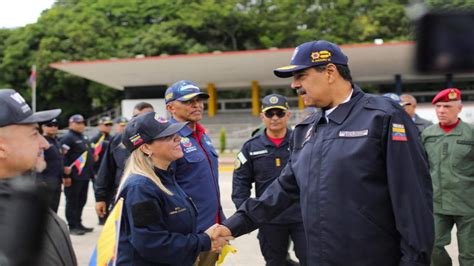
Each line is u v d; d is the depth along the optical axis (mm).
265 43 38938
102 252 2465
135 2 42938
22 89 38875
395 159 2217
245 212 2904
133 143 2641
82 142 7594
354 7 36875
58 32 39062
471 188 4402
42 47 37938
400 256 2316
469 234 4418
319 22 37062
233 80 34625
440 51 872
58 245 1648
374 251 2270
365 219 2268
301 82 2467
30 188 930
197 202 3572
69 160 7402
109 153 5926
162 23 39969
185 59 28484
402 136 2248
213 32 40188
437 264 4648
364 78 34812
